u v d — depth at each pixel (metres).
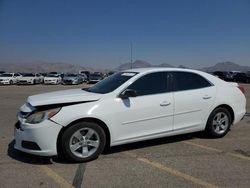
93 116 5.59
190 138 7.27
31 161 5.66
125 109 5.92
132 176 4.93
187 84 6.80
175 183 4.64
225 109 7.29
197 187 4.50
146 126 6.16
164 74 6.57
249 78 45.88
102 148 5.73
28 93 22.45
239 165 5.44
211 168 5.29
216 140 7.12
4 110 12.16
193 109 6.74
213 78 7.29
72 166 5.40
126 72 6.69
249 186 4.54
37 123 5.38
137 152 6.20
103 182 4.69
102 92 6.08
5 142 6.97
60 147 5.51
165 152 6.20
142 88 6.23
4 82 40.50
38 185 4.59
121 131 5.92
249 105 13.83
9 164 5.50
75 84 42.06
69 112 5.46
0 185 4.59
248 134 7.74
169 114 6.41
